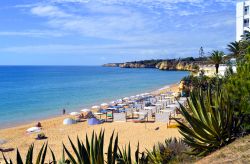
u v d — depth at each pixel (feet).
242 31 209.15
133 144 74.69
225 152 26.48
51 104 172.35
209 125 29.81
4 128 111.65
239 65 32.04
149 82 336.49
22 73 600.80
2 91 247.29
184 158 31.12
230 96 30.96
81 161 19.21
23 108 159.43
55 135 93.09
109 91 242.37
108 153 19.94
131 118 110.73
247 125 30.73
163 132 85.61
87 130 95.91
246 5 207.21
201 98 31.09
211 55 172.65
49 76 476.54
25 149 78.89
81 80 373.61
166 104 137.90
